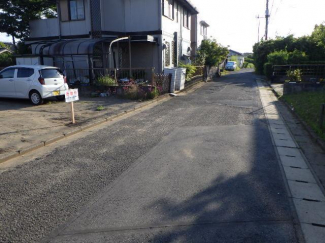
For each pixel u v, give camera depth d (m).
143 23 17.02
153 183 4.23
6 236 2.98
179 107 10.77
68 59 16.81
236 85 18.61
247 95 13.73
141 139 6.56
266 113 9.39
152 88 12.48
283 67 18.80
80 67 16.69
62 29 17.86
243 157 5.27
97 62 16.58
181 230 3.06
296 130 7.25
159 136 6.79
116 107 10.41
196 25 27.73
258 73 29.67
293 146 5.94
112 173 4.62
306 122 7.68
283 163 4.98
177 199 3.74
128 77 14.95
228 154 5.44
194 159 5.20
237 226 3.12
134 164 5.00
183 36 22.39
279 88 15.60
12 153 5.46
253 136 6.66
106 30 16.53
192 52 27.98
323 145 5.69
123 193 3.93
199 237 2.93
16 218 3.33
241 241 2.87
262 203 3.61
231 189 4.00
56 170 4.78
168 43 18.59
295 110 9.26
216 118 8.67
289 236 2.94
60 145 6.22
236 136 6.66
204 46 26.77
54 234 3.02
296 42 24.62
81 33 17.39
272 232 3.01
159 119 8.72
